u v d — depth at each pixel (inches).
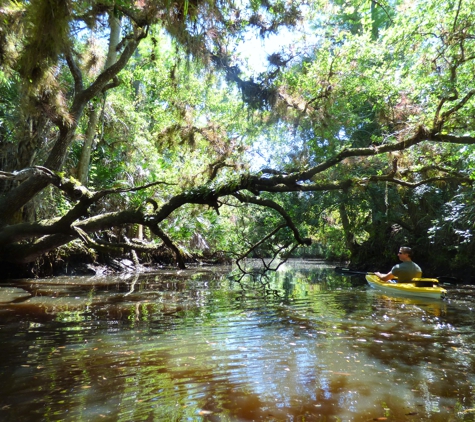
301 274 593.3
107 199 616.7
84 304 270.4
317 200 599.5
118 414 103.3
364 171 497.7
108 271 536.4
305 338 183.2
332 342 176.7
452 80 322.3
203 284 413.1
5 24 252.5
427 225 590.2
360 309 267.7
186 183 400.5
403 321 227.0
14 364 142.4
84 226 358.3
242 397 114.9
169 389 120.3
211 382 126.4
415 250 608.1
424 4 356.2
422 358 154.4
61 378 128.7
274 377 131.3
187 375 132.4
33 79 269.1
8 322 211.2
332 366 143.6
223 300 300.4
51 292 326.6
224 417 102.1
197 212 456.4
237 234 761.0
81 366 140.8
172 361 146.9
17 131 410.3
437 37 349.4
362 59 435.8
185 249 697.0
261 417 102.3
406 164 382.3
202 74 381.4
